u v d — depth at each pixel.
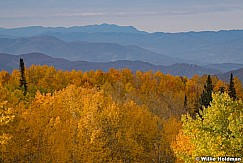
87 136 55.88
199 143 26.64
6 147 39.00
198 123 27.72
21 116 43.06
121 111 61.72
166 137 65.62
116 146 59.34
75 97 79.06
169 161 65.25
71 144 49.28
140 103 123.94
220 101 28.44
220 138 25.55
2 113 32.41
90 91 92.50
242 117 25.98
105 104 72.44
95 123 58.09
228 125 26.67
